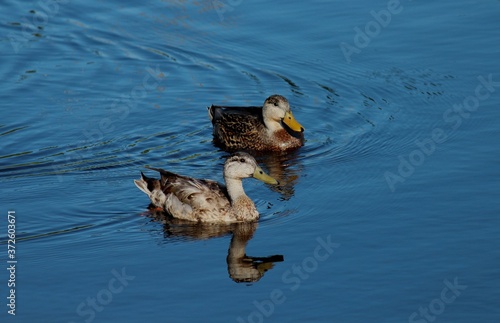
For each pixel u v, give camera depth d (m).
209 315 13.70
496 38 24.42
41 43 25.78
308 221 16.83
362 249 15.66
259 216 17.11
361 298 14.13
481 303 13.91
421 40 24.61
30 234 16.41
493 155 19.14
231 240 16.16
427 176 18.45
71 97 22.91
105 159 19.69
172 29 26.22
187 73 24.19
